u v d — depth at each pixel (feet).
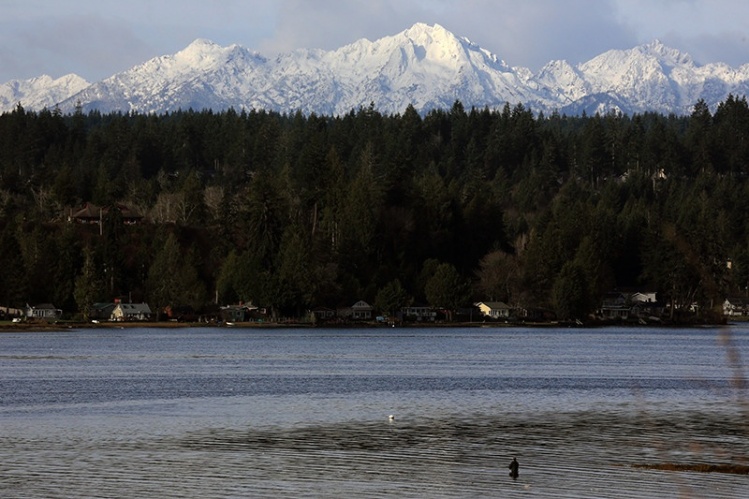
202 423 444.14
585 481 330.13
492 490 320.09
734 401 522.47
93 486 323.78
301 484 327.67
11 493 313.94
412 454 374.22
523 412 484.33
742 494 312.50
